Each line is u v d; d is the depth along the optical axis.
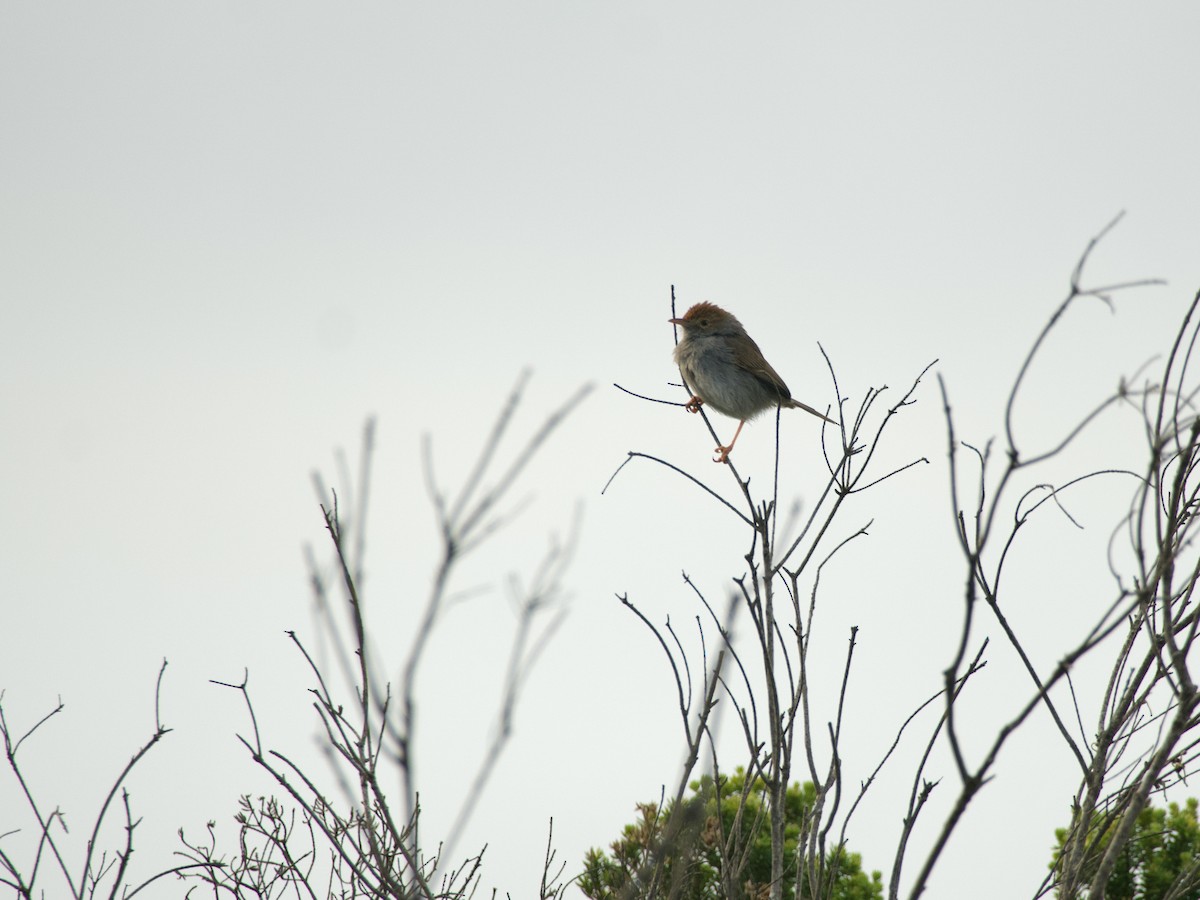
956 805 5.69
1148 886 14.41
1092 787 8.03
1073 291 5.88
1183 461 7.71
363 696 5.46
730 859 10.70
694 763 7.80
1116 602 5.68
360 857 7.94
